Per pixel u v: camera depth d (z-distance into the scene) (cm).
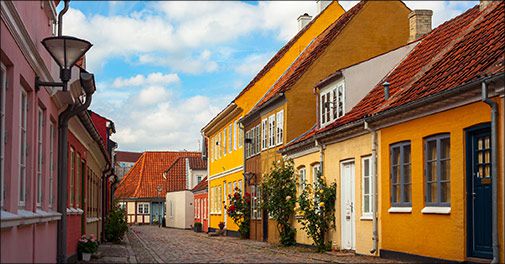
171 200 6438
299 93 2666
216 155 4316
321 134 2025
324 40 2817
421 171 1441
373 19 2634
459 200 1278
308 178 2273
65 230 1380
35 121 1106
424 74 1588
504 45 1282
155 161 7694
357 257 1722
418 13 2325
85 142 1970
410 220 1488
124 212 3170
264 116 3025
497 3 1596
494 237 1135
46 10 1214
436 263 1365
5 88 902
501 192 1135
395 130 1575
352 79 2089
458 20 1900
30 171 1066
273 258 1798
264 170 2988
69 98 1362
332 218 2000
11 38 884
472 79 1214
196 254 2061
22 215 916
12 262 879
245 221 3294
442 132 1355
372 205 1703
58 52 1136
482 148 1232
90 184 2288
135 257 1939
